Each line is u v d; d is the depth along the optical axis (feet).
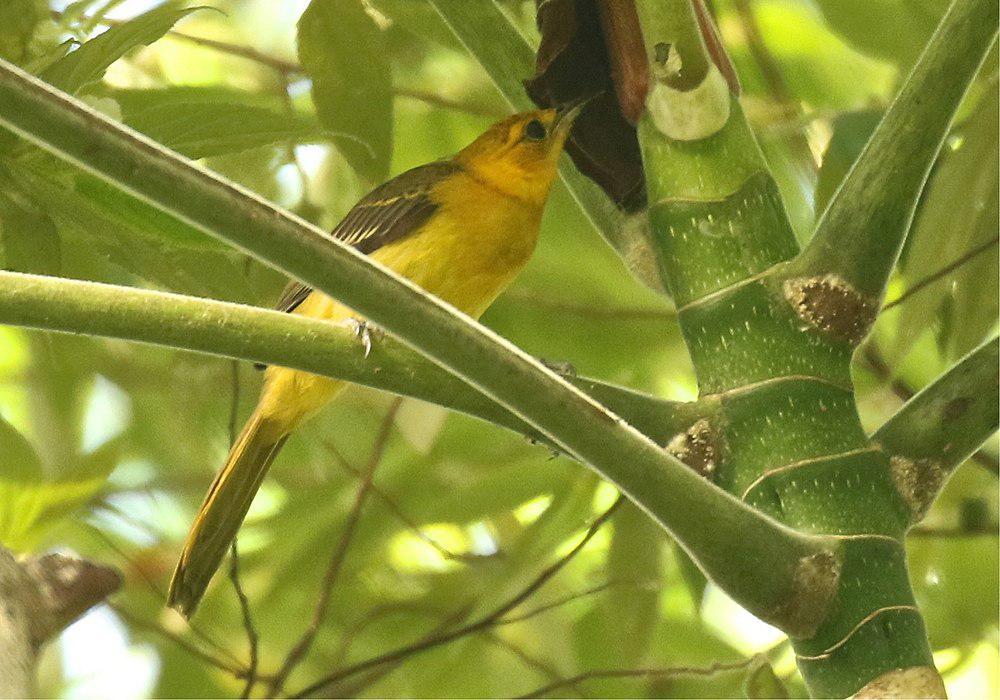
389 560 15.35
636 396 14.16
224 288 14.35
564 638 15.21
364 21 14.69
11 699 14.11
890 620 14.06
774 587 14.05
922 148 14.14
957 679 15.35
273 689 14.93
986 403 14.14
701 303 14.17
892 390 15.15
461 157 14.87
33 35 14.33
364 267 13.94
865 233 14.14
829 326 14.14
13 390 15.46
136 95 14.58
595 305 15.25
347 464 15.08
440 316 13.96
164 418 15.40
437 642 14.93
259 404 14.70
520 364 13.97
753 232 14.19
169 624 15.31
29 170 14.23
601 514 15.02
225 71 15.43
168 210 13.92
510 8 14.96
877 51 15.07
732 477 14.12
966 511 15.05
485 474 15.16
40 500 14.74
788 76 15.38
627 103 14.25
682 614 15.35
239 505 14.69
